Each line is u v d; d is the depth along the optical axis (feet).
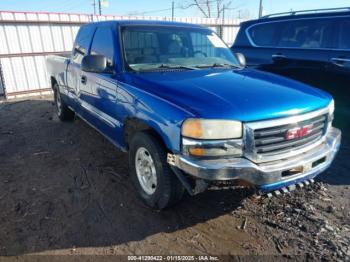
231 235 9.56
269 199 11.46
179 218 10.34
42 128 20.24
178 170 9.02
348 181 13.01
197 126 8.29
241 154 8.51
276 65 19.60
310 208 10.90
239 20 50.93
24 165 14.49
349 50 16.47
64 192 11.98
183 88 9.66
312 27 18.16
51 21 34.40
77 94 16.28
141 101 10.03
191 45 13.62
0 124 21.67
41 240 9.29
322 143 10.24
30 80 34.37
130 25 12.85
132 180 11.60
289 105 9.05
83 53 15.44
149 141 9.87
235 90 9.56
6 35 31.94
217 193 11.70
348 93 16.61
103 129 13.75
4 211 10.75
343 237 9.44
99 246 9.07
